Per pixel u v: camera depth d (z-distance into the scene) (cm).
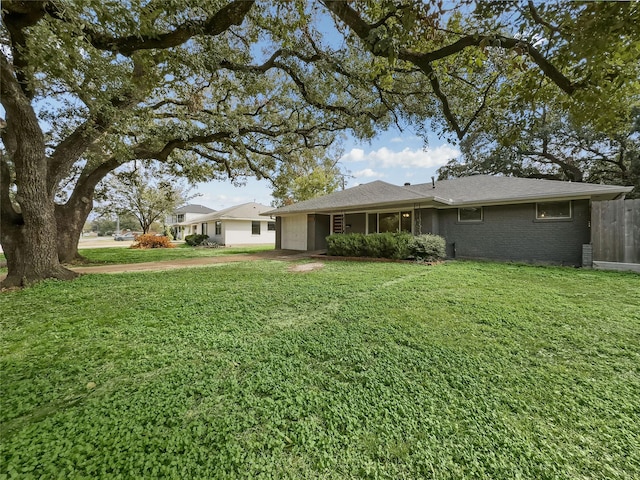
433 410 213
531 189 1009
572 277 682
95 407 219
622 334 346
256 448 179
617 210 838
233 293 570
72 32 346
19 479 155
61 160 782
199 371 273
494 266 865
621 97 275
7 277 680
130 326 391
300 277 738
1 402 225
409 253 1023
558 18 229
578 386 242
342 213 1483
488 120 477
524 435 188
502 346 318
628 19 194
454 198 1123
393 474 161
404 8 272
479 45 311
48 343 335
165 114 995
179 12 365
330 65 621
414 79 615
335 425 199
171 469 162
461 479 157
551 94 332
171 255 1442
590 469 163
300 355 304
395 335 350
